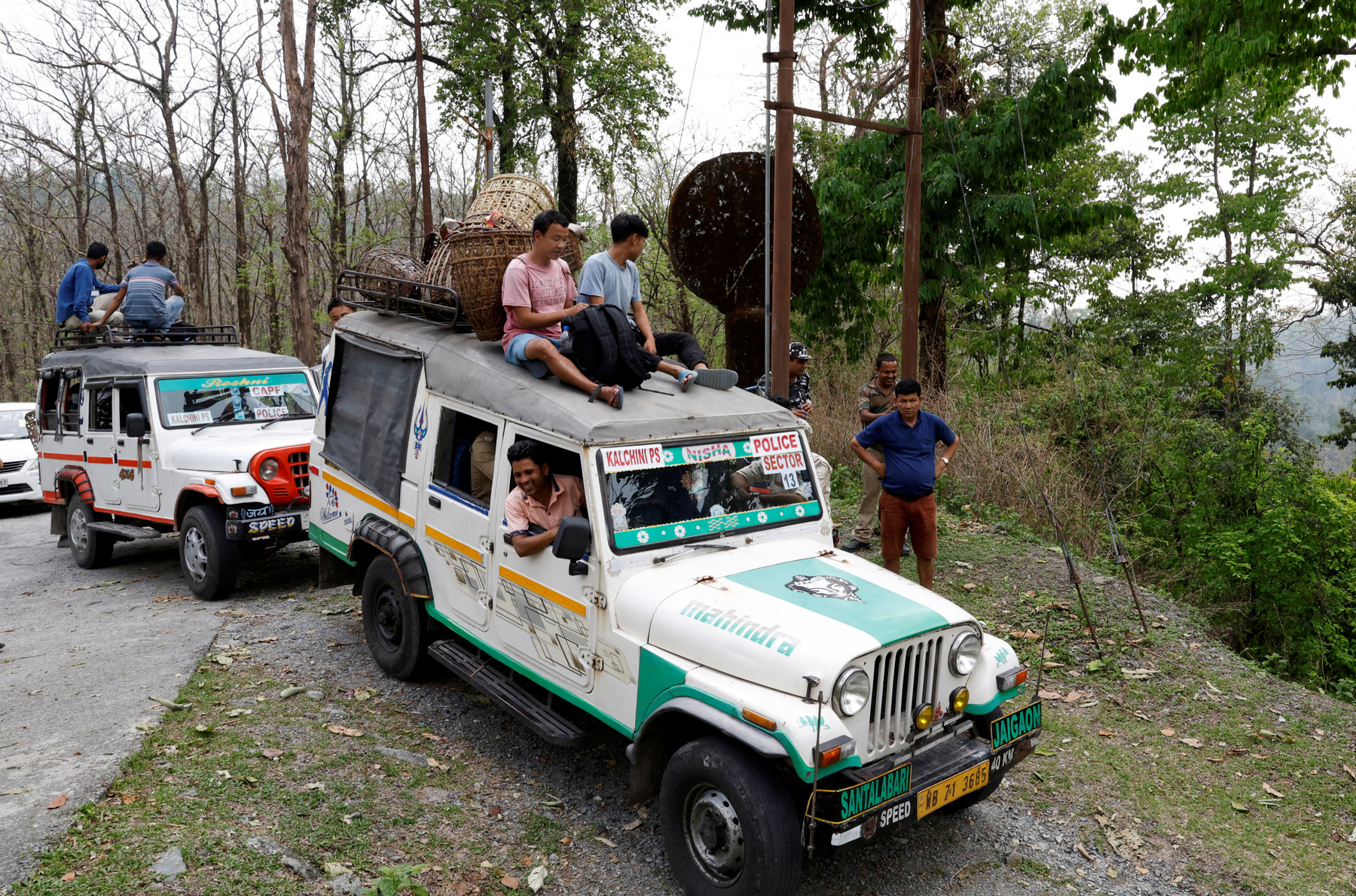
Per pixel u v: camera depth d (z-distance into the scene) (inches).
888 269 600.1
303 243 574.2
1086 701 226.5
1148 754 200.7
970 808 175.8
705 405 181.6
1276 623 458.0
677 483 167.9
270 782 170.1
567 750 193.0
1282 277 1092.5
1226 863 160.1
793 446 188.2
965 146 556.1
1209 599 471.2
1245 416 836.6
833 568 165.6
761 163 349.4
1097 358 782.5
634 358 174.6
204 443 307.4
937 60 591.8
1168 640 261.3
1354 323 1176.2
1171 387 734.5
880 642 134.3
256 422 338.3
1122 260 1117.1
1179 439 525.0
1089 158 964.0
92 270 398.9
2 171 1151.6
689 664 141.6
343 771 177.2
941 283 577.0
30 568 385.1
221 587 300.7
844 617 141.0
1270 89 619.8
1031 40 841.5
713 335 682.8
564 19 781.9
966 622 148.9
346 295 260.7
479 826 162.2
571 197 831.1
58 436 383.9
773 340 302.2
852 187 581.6
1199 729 212.8
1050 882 153.3
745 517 175.5
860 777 130.4
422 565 210.5
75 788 163.2
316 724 198.4
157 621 280.8
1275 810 179.2
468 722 204.1
